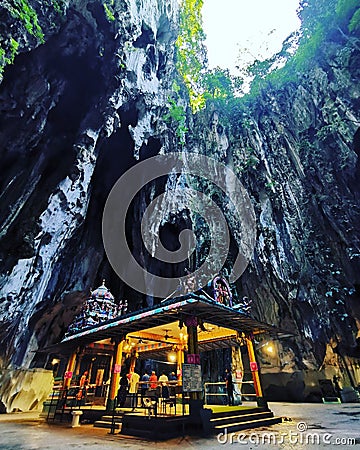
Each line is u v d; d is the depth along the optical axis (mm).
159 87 19484
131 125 16859
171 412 8625
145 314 8328
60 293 16875
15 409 14648
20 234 11750
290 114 25625
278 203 23906
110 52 12406
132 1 14000
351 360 19375
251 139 26594
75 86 13070
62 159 13352
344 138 19844
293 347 21625
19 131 11180
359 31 20297
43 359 16953
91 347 11992
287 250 22469
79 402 11188
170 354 13320
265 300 23766
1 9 8164
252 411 8688
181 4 26688
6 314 12094
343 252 20453
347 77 20391
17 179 11922
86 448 5500
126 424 7344
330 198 21172
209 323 8781
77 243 17438
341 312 19500
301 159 23547
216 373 20469
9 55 8695
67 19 10719
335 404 16469
